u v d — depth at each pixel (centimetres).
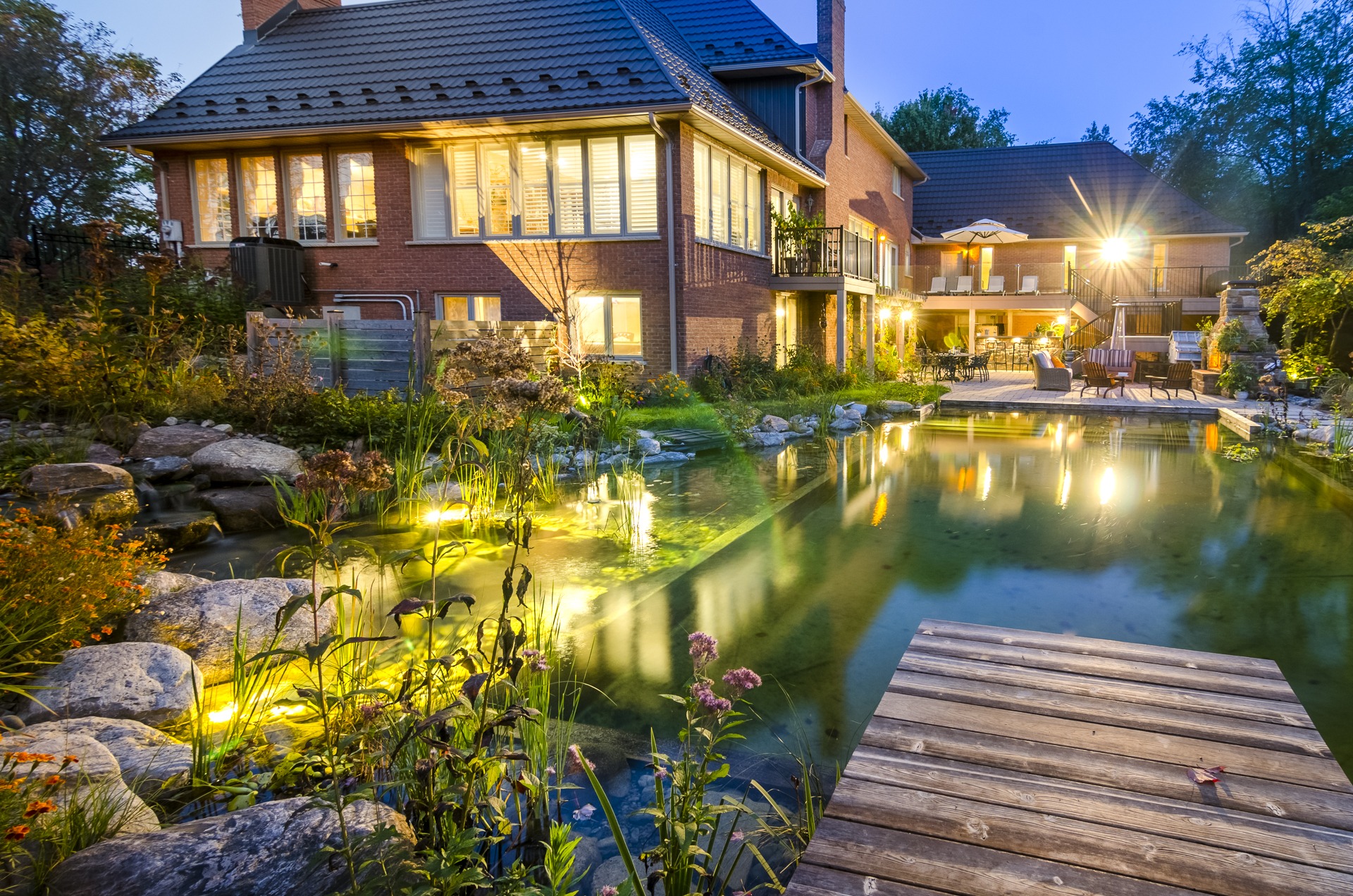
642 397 1450
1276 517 822
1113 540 747
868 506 889
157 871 238
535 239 1508
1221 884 236
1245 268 2883
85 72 2111
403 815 291
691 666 477
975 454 1215
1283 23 4012
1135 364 2131
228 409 1004
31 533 477
